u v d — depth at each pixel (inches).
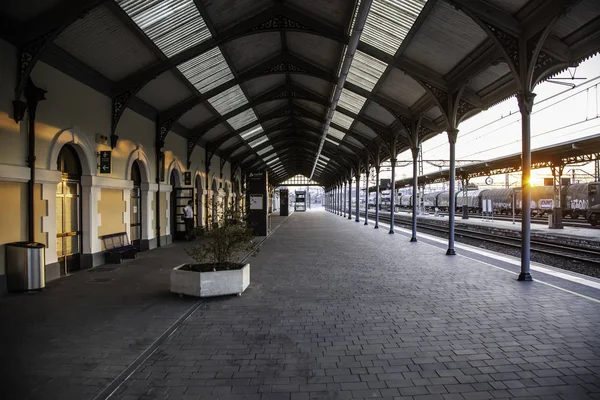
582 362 149.6
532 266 367.6
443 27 337.1
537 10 267.9
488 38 327.0
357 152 1055.0
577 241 621.9
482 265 374.9
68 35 299.6
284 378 136.5
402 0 321.1
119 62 366.3
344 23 385.4
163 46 373.7
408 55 410.3
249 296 252.7
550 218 876.0
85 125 353.7
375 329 187.5
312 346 166.1
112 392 127.2
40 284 270.5
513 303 234.2
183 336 179.5
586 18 259.8
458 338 175.2
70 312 217.0
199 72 465.1
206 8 347.9
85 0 265.4
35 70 289.6
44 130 299.1
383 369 143.5
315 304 232.7
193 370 143.5
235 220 285.6
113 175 406.9
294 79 631.8
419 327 190.2
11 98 267.3
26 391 126.0
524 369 143.4
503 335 178.9
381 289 271.6
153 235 524.1
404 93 515.2
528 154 302.4
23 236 281.3
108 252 386.3
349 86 559.5
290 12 398.9
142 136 480.4
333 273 332.8
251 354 157.9
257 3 384.5
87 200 364.5
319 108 749.9
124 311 218.7
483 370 142.6
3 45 260.8
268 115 790.5
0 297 251.3
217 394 125.3
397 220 1355.8
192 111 583.8
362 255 448.5
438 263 387.2
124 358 153.0
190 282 249.1
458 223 1106.7
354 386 130.4
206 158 784.3
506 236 737.0
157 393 126.3
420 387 129.7
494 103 408.8
